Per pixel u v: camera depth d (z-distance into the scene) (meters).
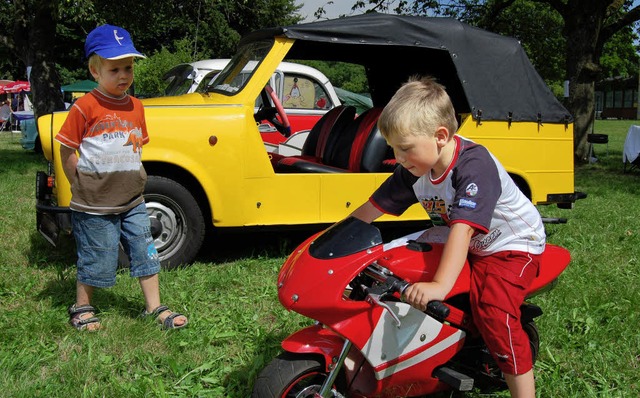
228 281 4.68
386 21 5.12
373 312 2.44
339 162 5.54
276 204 5.00
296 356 2.52
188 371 3.28
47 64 15.02
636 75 58.28
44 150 4.64
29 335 3.62
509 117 5.50
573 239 6.12
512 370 2.44
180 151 4.73
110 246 3.71
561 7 14.52
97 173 3.58
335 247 2.45
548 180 5.77
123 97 3.67
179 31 34.75
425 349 2.58
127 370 3.29
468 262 2.66
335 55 6.25
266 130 8.31
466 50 5.36
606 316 4.05
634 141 12.48
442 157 2.40
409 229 6.45
